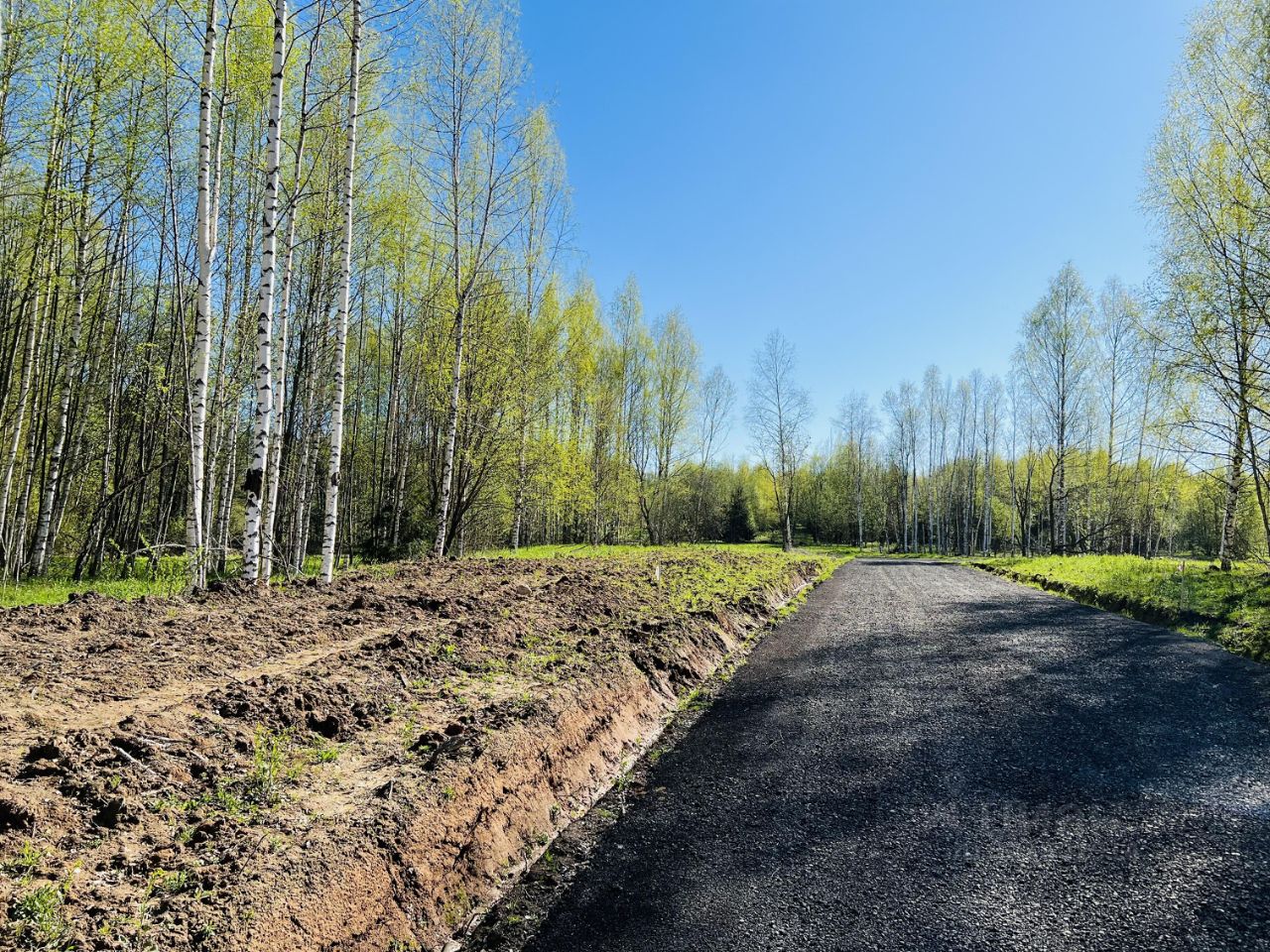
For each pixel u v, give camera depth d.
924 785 4.83
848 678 7.85
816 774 5.08
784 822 4.33
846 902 3.40
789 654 9.29
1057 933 3.09
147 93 11.73
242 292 13.77
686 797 4.77
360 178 14.25
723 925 3.24
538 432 21.38
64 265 13.23
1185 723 6.16
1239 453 15.62
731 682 7.82
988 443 43.09
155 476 19.70
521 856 3.93
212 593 8.06
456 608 8.30
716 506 55.94
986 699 6.96
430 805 3.63
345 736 4.41
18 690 4.29
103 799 3.10
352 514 20.84
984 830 4.14
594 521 31.33
